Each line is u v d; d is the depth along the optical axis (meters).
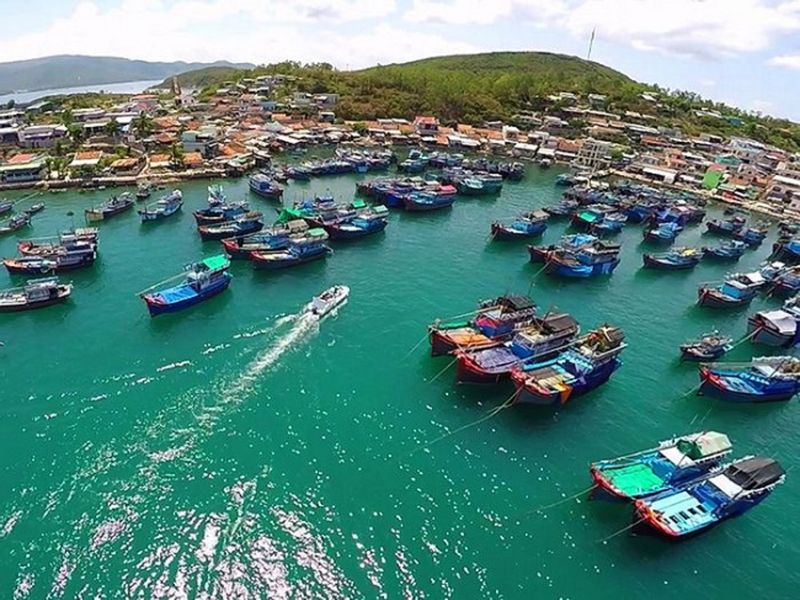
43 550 47.06
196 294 89.62
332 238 122.88
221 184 166.25
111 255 109.06
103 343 77.81
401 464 58.34
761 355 86.62
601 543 50.41
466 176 175.50
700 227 153.00
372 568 46.94
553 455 60.78
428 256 117.81
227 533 49.44
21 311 85.44
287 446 59.94
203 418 63.50
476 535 50.53
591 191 164.62
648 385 76.06
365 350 79.00
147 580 45.03
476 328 80.38
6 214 129.50
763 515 55.81
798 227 149.62
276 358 75.75
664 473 56.09
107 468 55.75
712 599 46.50
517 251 123.88
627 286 110.31
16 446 57.97
